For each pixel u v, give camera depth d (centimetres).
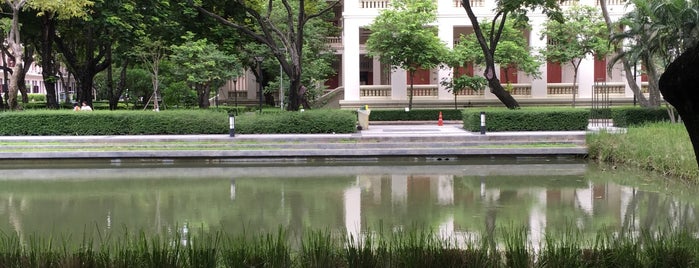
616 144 1534
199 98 3247
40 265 450
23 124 1853
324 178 1329
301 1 2052
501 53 2762
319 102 3450
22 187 1205
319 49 3341
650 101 2381
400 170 1467
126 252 460
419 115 2866
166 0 2384
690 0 1848
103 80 4450
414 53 2784
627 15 2052
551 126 1961
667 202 974
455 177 1331
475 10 3128
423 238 500
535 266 459
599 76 3388
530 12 3078
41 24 2472
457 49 2903
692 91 365
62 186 1217
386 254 471
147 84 3744
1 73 5034
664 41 1844
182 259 450
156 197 1075
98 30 2522
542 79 3172
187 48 2412
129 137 1777
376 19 2853
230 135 1805
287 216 888
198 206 980
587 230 750
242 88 4094
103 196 1088
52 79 2572
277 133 1898
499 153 1656
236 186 1211
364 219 859
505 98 2169
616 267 454
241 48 2920
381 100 3192
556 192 1101
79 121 1869
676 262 454
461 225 803
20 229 802
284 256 470
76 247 586
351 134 1861
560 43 2925
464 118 2133
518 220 836
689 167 1180
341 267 461
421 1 2831
